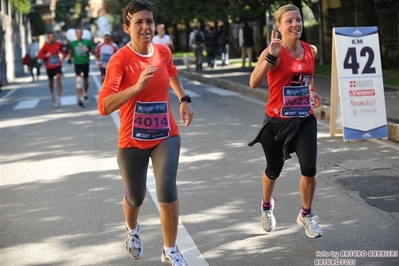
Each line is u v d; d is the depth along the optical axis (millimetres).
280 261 5637
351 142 11133
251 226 6695
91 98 21344
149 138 5156
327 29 30047
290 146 6066
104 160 10570
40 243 6492
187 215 7195
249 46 31609
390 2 24641
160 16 51844
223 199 7812
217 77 26328
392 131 11266
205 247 6098
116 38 78438
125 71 5105
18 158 11164
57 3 100875
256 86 5875
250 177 8898
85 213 7520
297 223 6594
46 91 25578
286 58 5828
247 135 12336
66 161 10664
